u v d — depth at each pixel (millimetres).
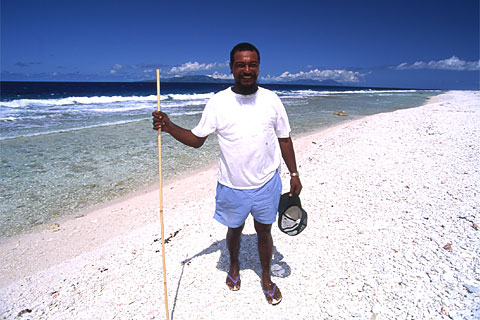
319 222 3723
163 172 7465
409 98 40031
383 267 2693
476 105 14758
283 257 3133
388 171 5098
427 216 3348
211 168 7816
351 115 19469
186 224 4035
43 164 7906
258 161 2207
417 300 2279
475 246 2689
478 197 3562
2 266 3768
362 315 2283
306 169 6203
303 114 19438
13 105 20328
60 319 2498
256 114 2139
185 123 14227
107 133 11883
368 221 3512
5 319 2537
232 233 2572
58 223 4984
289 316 2418
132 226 4621
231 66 2113
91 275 3086
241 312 2496
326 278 2738
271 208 2350
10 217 5172
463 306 2121
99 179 6945
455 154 5430
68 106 21000
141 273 3051
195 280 2889
